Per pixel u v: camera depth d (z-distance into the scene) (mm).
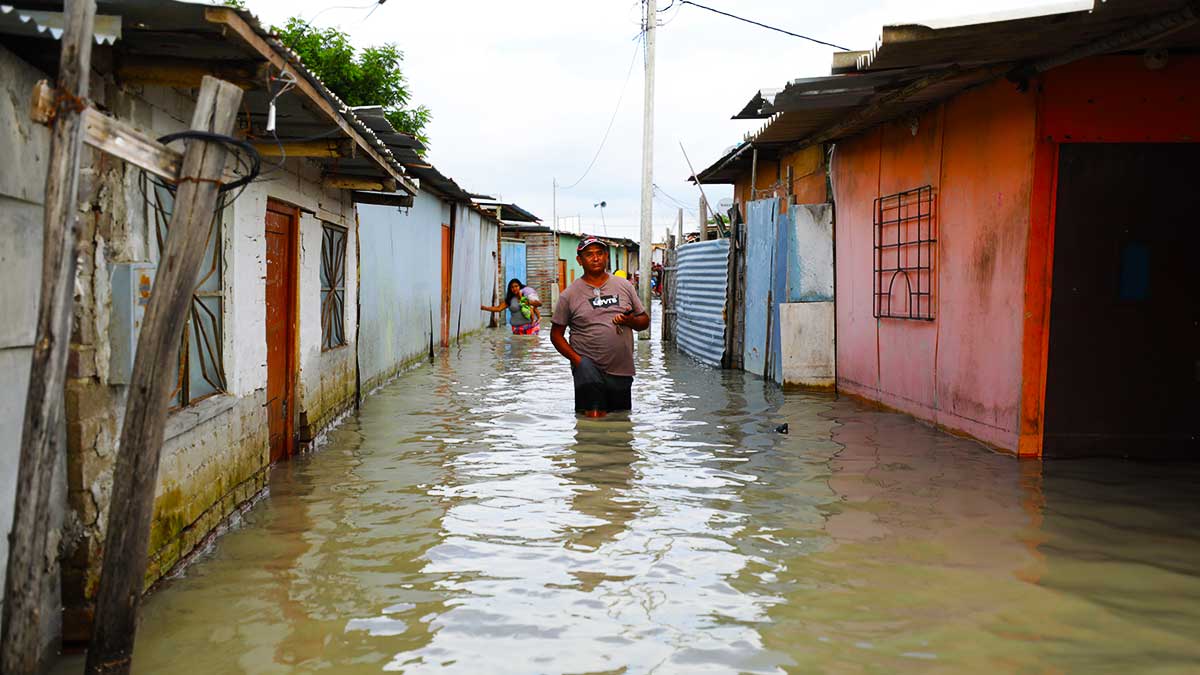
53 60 3371
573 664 3443
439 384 12062
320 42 17422
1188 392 6805
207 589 4262
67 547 3590
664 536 5047
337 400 8961
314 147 6203
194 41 3803
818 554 4684
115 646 2916
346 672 3389
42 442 2662
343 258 9602
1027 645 3549
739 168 16703
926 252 8656
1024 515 5328
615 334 9250
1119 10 5055
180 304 2918
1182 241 6719
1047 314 6770
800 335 11461
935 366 8453
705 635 3699
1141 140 6633
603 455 7246
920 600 4035
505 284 28562
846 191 11016
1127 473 6336
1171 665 3359
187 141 2949
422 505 5770
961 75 6906
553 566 4574
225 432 5285
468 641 3666
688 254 16906
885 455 7141
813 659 3451
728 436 8039
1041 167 6676
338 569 4551
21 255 3320
